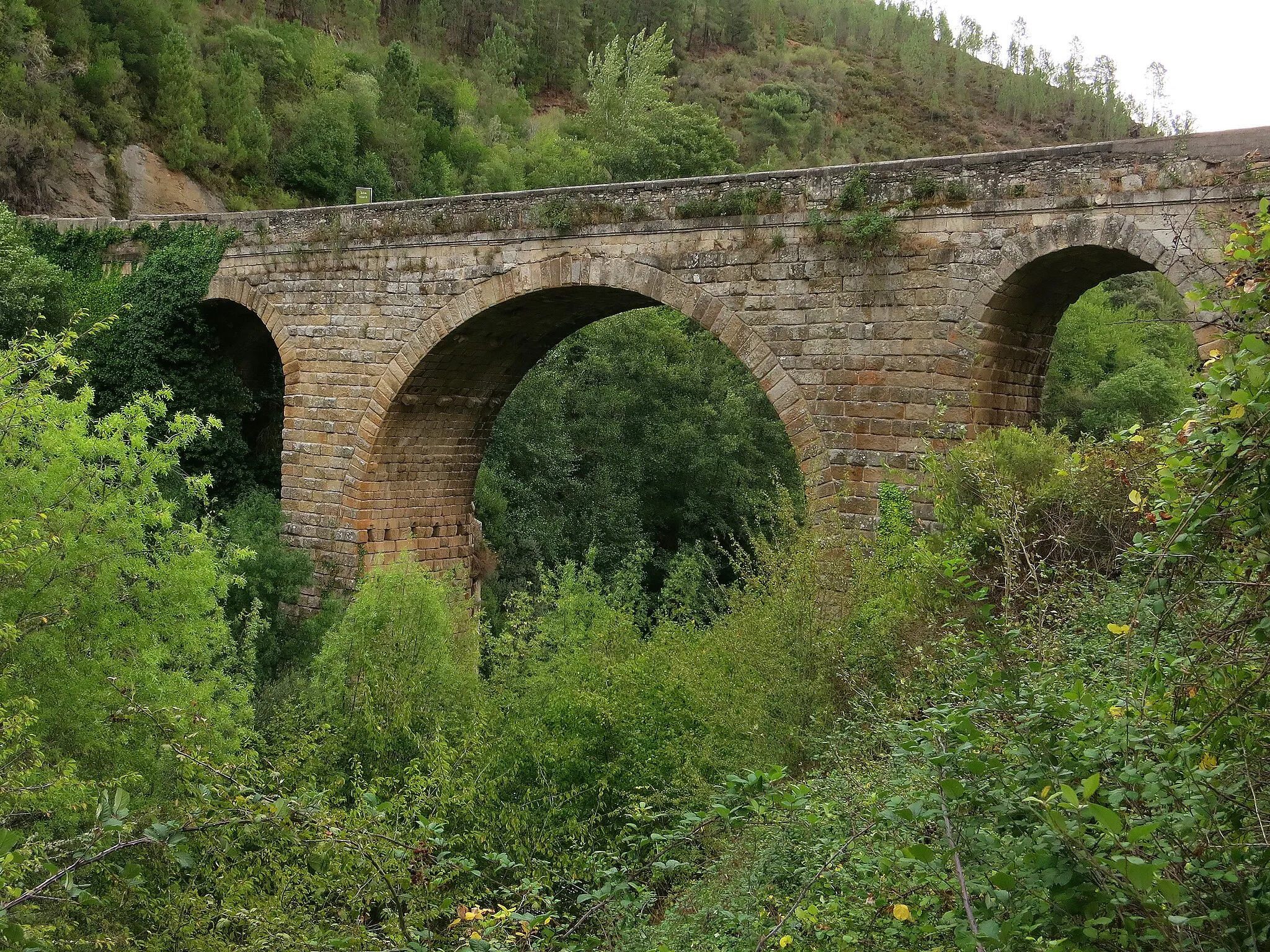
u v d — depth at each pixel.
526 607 16.52
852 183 16.58
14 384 13.65
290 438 22.94
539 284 19.64
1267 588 4.38
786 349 17.28
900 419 16.33
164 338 24.28
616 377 38.91
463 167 54.62
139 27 42.12
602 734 12.43
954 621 7.73
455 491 24.58
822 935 5.29
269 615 20.92
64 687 11.16
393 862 6.42
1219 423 4.39
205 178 41.22
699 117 53.56
